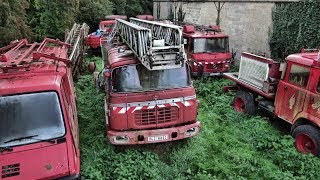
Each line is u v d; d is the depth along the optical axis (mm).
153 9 30688
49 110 5277
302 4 13234
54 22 21094
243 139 8234
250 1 16375
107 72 7016
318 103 7172
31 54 7723
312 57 7711
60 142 5184
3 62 6133
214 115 9578
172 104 7039
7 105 5168
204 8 21203
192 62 13617
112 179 6379
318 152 7145
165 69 6930
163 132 6984
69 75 8141
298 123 7934
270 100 9266
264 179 6570
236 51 18031
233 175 6621
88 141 7738
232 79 10641
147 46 6477
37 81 5438
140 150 7270
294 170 6883
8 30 14836
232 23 18172
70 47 11258
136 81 6996
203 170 6703
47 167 5020
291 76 8016
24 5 16812
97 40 18422
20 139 5082
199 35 13703
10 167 4906
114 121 6871
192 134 7273
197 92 12180
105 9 26656
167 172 6590
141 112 6922
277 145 7656
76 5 22328
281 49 14688
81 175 6203
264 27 15562
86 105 10047
